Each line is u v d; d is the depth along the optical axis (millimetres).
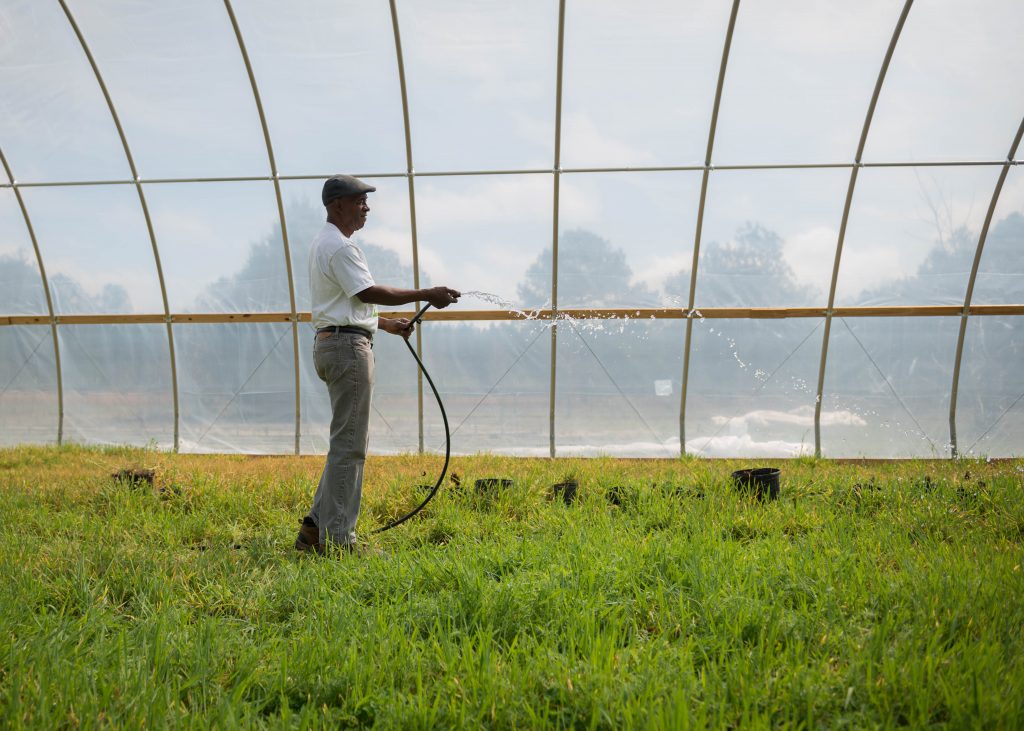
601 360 9414
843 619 2662
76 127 8977
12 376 10062
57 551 3658
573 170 8812
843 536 3854
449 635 2570
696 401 9445
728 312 9211
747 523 4484
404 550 3865
